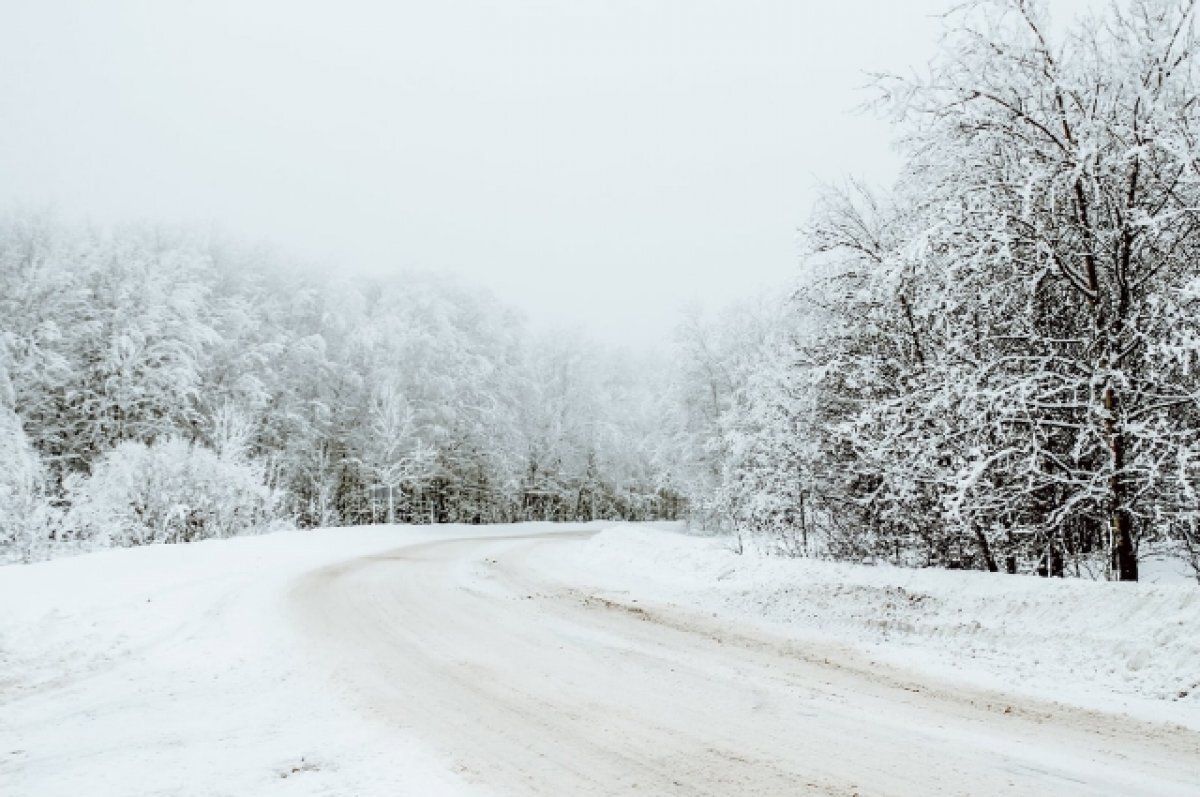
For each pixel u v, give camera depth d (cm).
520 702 588
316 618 976
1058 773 433
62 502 1969
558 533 3416
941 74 923
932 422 997
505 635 861
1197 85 820
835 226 1178
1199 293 735
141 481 1961
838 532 1301
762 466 1556
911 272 982
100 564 1298
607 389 5247
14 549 1684
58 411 2936
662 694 609
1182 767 439
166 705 597
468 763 455
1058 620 722
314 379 3591
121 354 2927
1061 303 963
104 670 728
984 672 662
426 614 1006
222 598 1133
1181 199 851
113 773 442
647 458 4659
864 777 430
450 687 634
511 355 4462
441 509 4016
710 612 1019
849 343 1212
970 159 969
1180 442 795
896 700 588
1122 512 848
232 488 2178
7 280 2980
